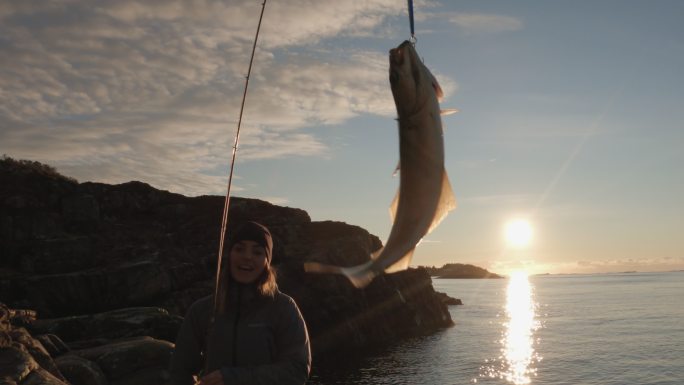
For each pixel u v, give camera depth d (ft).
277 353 11.35
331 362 108.27
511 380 94.43
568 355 121.39
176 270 105.60
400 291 148.05
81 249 104.06
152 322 71.36
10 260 101.60
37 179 119.85
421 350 122.93
